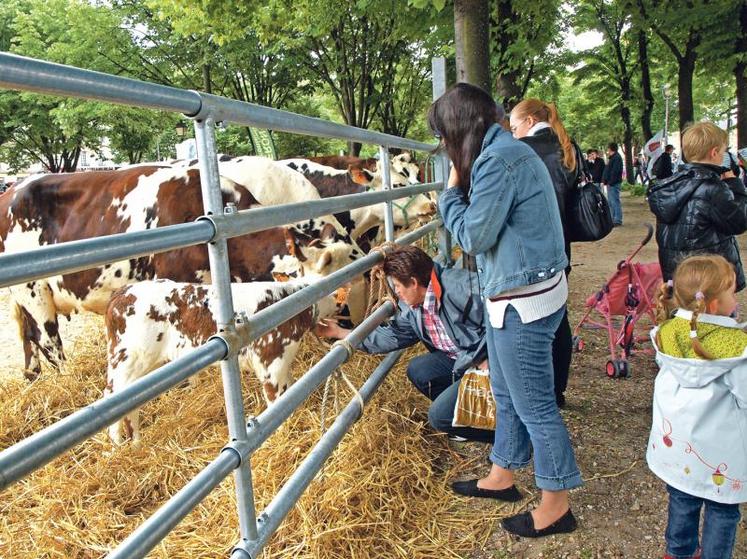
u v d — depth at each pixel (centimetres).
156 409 341
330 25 1018
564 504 248
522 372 235
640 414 358
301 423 307
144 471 283
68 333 552
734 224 344
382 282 319
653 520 261
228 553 220
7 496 268
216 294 177
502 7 805
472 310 277
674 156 1947
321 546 230
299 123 229
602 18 1928
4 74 113
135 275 425
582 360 450
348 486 261
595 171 1226
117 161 2964
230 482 257
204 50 1585
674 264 362
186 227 160
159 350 298
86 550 235
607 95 2412
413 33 800
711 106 3303
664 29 1264
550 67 1562
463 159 227
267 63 1711
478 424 278
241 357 309
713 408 207
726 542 213
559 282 233
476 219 215
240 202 409
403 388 359
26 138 2405
